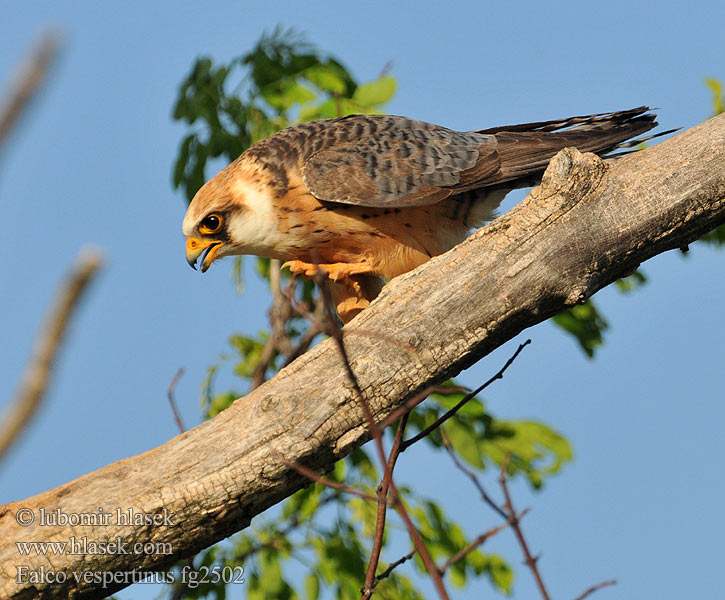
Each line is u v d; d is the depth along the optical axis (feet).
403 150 33.53
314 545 36.94
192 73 43.42
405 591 35.88
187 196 42.52
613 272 27.09
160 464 25.08
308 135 34.60
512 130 36.91
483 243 26.32
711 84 35.83
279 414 25.26
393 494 18.67
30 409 6.05
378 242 33.65
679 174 26.48
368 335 25.67
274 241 33.91
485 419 37.60
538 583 19.81
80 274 5.71
